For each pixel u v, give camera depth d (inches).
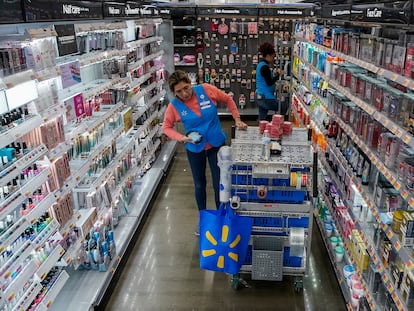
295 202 128.8
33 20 83.2
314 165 120.7
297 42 287.4
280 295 135.8
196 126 154.7
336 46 159.0
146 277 147.0
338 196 155.9
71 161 127.0
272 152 127.7
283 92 309.1
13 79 78.7
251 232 132.3
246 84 360.2
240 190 130.2
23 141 92.8
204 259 129.5
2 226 81.8
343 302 132.5
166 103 294.5
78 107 125.0
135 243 169.0
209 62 355.3
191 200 208.5
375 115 108.0
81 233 120.1
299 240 125.5
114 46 161.8
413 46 83.2
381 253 101.7
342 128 148.6
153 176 221.9
